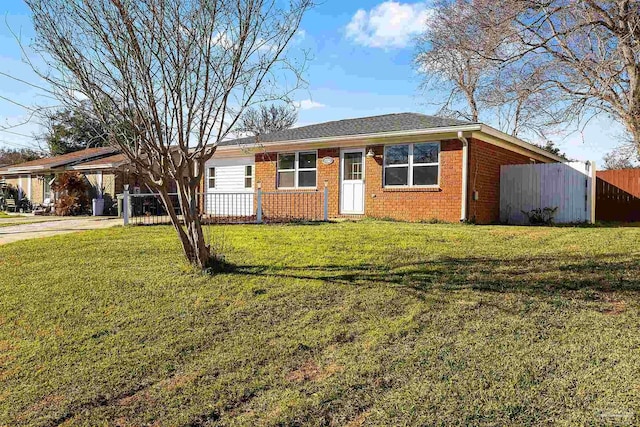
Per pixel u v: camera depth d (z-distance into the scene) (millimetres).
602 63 10336
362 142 12742
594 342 3266
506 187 13133
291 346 3584
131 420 2711
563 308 4008
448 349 3307
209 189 16547
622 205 14711
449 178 11398
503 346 3293
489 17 10945
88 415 2785
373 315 4121
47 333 4105
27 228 11695
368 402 2689
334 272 5562
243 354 3490
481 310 4066
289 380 3051
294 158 14125
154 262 6488
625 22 10078
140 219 13633
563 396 2586
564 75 11781
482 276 5129
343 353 3393
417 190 11883
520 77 11938
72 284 5504
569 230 8797
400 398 2693
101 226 11695
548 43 11711
